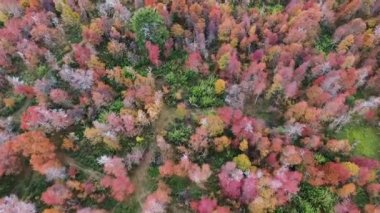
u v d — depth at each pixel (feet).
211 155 240.73
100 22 279.90
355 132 259.60
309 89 252.21
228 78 266.16
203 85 267.18
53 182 235.20
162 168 223.71
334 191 229.66
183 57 282.15
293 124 240.94
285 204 225.97
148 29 261.44
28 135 226.79
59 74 266.98
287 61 267.18
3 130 248.11
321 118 245.65
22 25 285.64
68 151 245.65
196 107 260.83
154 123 254.88
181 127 251.39
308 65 265.54
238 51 282.97
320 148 243.40
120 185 217.97
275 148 226.58
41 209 225.56
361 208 232.32
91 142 246.27
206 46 288.10
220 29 275.59
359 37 272.31
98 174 237.45
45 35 284.41
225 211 208.54
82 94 257.75
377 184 230.27
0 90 275.80
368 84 268.21
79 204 225.15
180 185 233.35
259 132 229.04
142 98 247.91
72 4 298.56
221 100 262.67
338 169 223.10
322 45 293.64
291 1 301.22
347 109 255.70
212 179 233.35
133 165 239.30
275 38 276.82
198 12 285.64
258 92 252.42
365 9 299.38
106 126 234.99
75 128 252.42
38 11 300.40
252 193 212.43
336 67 266.36
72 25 301.84
